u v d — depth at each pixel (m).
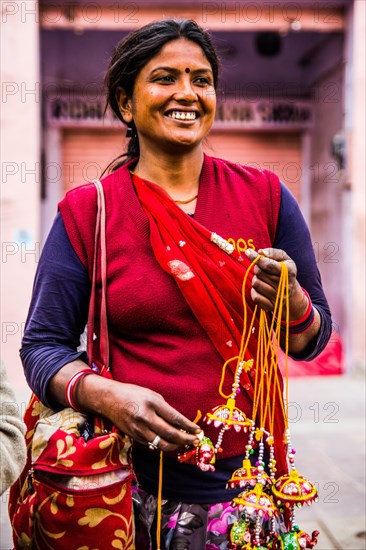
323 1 9.04
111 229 2.24
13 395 1.92
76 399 2.14
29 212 8.12
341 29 9.19
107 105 2.50
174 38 2.26
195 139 2.26
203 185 2.30
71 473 2.07
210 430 2.20
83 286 2.30
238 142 11.59
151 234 2.20
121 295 2.20
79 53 10.94
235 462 2.23
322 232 11.15
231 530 2.13
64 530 2.08
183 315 2.19
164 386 2.18
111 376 2.22
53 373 2.19
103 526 2.08
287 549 2.12
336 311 9.96
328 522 4.44
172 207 2.22
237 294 2.19
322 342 2.32
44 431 2.15
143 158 2.35
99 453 2.09
